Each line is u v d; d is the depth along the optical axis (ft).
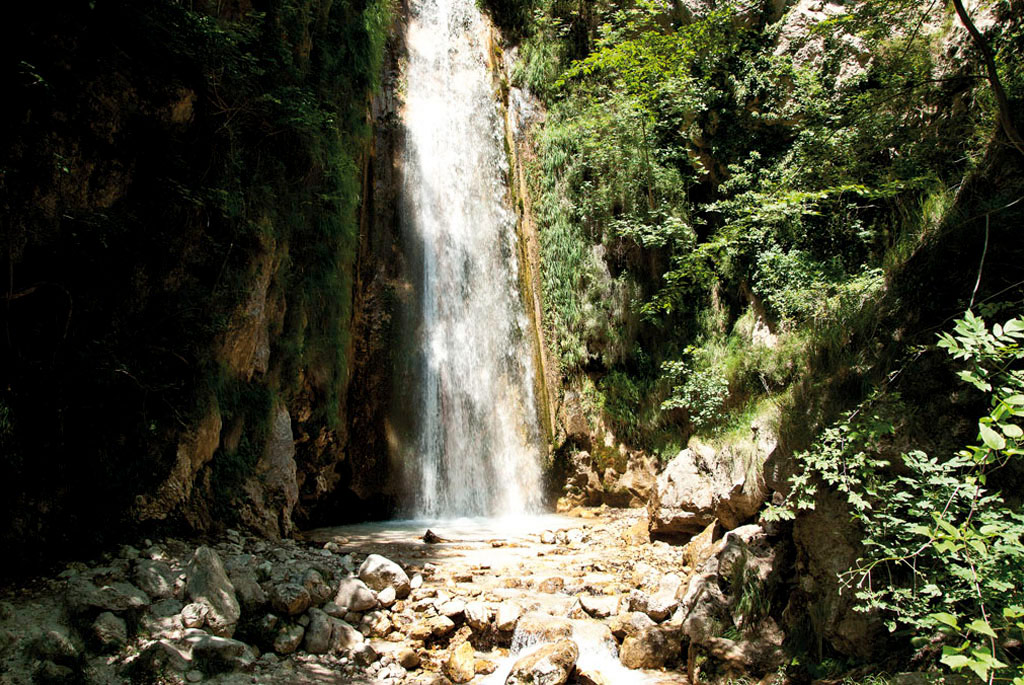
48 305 21.95
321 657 19.29
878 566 16.46
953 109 27.55
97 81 23.16
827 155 29.04
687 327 47.26
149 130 25.29
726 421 35.04
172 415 24.80
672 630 20.98
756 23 50.21
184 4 26.99
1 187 20.61
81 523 21.79
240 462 28.02
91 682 16.31
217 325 26.55
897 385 18.52
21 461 20.53
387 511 39.99
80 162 22.74
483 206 50.26
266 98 29.12
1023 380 10.25
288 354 32.50
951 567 11.45
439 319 44.93
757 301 41.39
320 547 28.19
